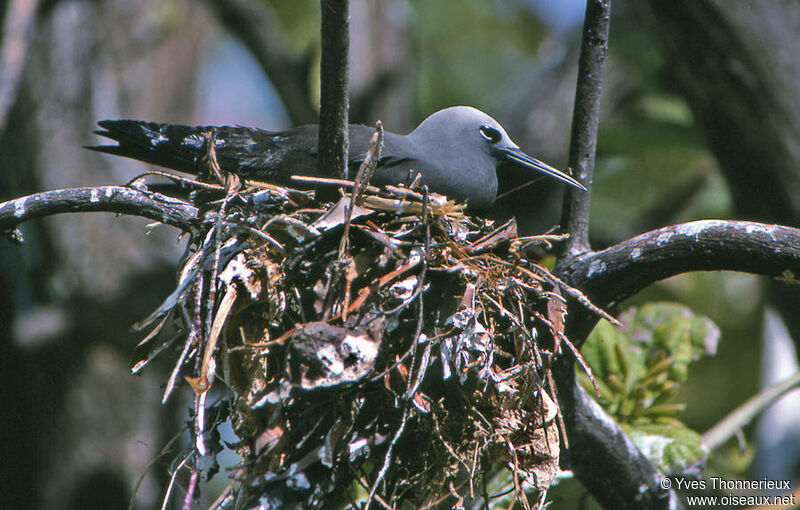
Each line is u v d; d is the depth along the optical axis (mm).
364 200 7703
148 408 16531
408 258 7535
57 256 16328
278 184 9953
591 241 18203
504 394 7535
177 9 18703
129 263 16578
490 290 7781
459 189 10773
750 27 10516
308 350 6957
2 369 16047
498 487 9820
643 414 10625
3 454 15977
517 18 22844
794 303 11008
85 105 17172
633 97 18203
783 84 10484
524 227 17172
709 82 10828
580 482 10297
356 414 7137
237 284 7395
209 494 17938
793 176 10547
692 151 16797
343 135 7629
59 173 16625
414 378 7297
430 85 22797
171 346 7887
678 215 18047
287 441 7148
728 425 10492
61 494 15945
